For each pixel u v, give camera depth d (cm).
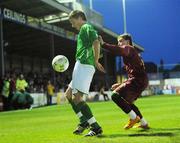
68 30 4716
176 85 7031
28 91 3894
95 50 773
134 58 880
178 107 2028
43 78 4766
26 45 5297
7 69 5603
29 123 1427
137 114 920
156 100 3428
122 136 781
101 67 777
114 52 845
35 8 3691
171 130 870
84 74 780
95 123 807
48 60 6712
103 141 704
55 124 1296
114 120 1316
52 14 3972
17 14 3638
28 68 6181
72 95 816
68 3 4512
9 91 3173
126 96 884
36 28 4012
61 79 5178
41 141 793
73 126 1168
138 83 887
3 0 3394
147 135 780
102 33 5384
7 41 4875
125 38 904
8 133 1028
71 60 6906
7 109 3184
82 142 706
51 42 4497
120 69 6544
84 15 804
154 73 7331
